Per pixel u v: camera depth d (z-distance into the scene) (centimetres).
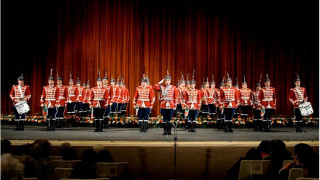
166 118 1029
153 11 1686
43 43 1706
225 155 716
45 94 1141
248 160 493
